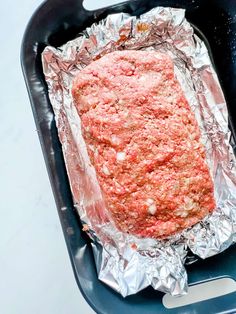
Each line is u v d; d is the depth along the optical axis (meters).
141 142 0.34
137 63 0.35
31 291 0.40
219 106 0.39
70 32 0.38
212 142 0.38
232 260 0.38
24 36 0.35
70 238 0.36
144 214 0.34
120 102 0.34
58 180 0.36
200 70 0.39
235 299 0.36
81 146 0.38
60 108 0.38
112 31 0.38
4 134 0.40
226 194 0.38
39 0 0.41
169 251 0.36
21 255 0.40
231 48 0.39
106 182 0.34
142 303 0.36
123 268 0.36
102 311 0.35
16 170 0.40
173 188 0.34
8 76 0.41
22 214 0.40
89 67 0.36
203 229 0.36
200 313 0.35
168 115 0.34
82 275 0.36
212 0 0.38
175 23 0.38
